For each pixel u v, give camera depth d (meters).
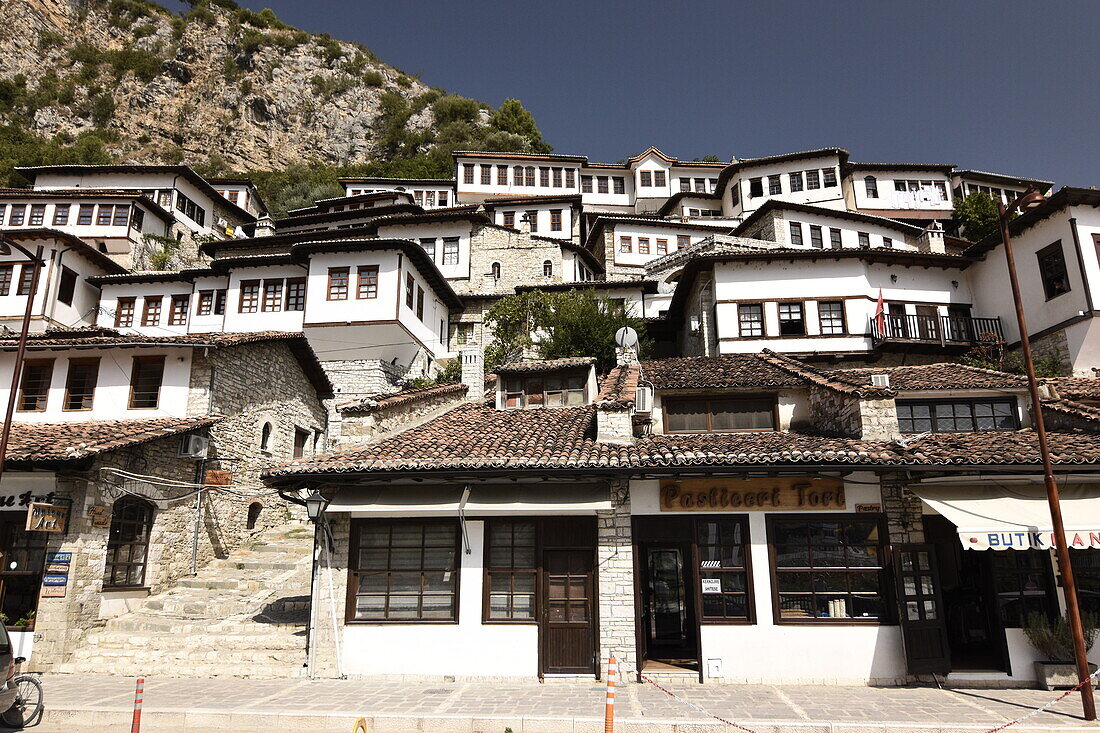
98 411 17.84
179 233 45.12
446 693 10.66
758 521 11.89
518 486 12.20
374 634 11.98
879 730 8.70
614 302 29.86
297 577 17.23
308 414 24.64
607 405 12.66
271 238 36.75
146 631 13.93
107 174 45.94
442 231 38.16
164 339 17.94
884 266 28.12
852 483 11.88
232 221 53.16
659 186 57.34
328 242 27.42
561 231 46.84
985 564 12.06
